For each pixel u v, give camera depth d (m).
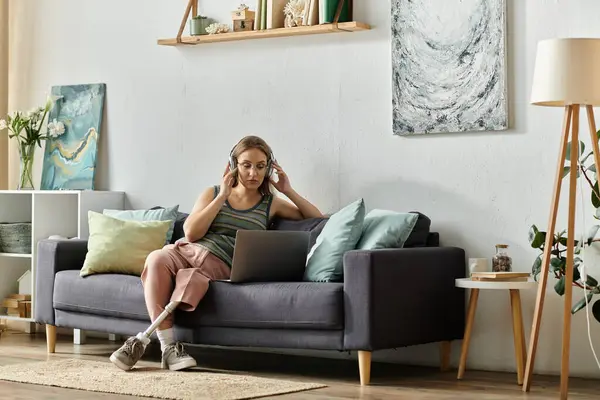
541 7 5.02
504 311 5.13
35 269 6.34
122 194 6.47
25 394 4.37
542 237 4.68
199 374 4.86
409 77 5.37
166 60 6.33
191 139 6.23
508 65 5.11
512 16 5.10
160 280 5.04
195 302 4.91
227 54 6.08
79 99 6.67
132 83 6.47
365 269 4.49
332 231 4.98
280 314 4.69
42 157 6.86
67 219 6.51
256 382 4.62
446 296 5.01
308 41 5.77
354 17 5.60
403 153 5.45
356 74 5.60
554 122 4.99
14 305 6.59
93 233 5.60
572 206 4.38
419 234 5.10
